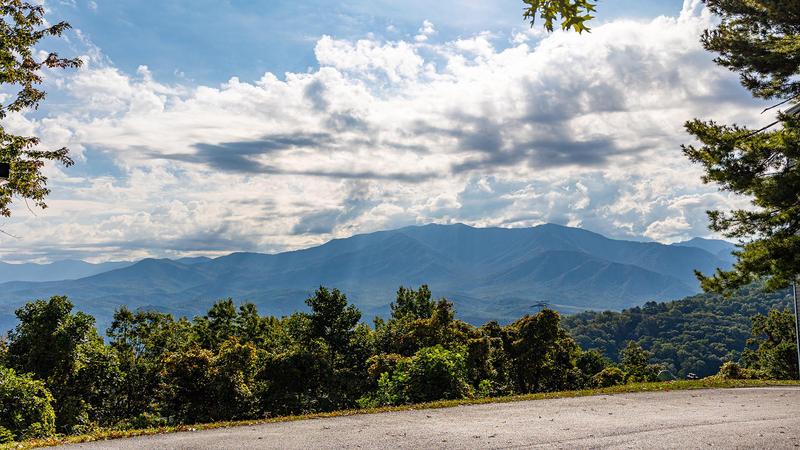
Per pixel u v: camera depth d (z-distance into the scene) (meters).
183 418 36.06
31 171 18.31
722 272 18.02
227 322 50.19
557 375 54.69
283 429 11.03
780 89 19.00
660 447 9.05
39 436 13.82
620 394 17.25
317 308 41.94
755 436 9.95
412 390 18.02
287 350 40.81
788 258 16.22
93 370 33.50
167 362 37.06
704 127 18.02
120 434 10.70
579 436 9.94
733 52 18.92
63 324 30.59
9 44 18.00
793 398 16.08
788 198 15.88
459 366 18.67
